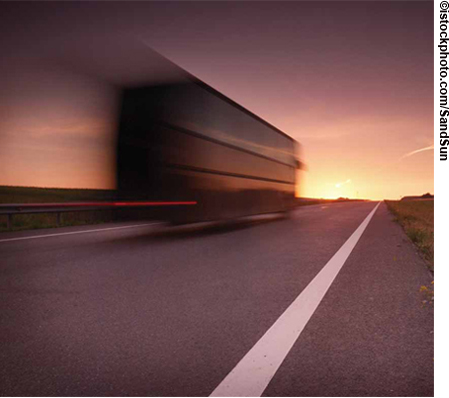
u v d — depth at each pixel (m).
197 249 8.73
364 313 4.15
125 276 5.87
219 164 11.45
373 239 11.09
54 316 3.99
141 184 9.45
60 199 18.83
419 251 8.71
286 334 3.51
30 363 2.91
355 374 2.75
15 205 11.75
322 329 3.65
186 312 4.15
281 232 12.92
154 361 2.95
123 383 2.62
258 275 6.04
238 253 8.22
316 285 5.41
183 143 9.98
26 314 4.05
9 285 5.26
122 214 9.72
